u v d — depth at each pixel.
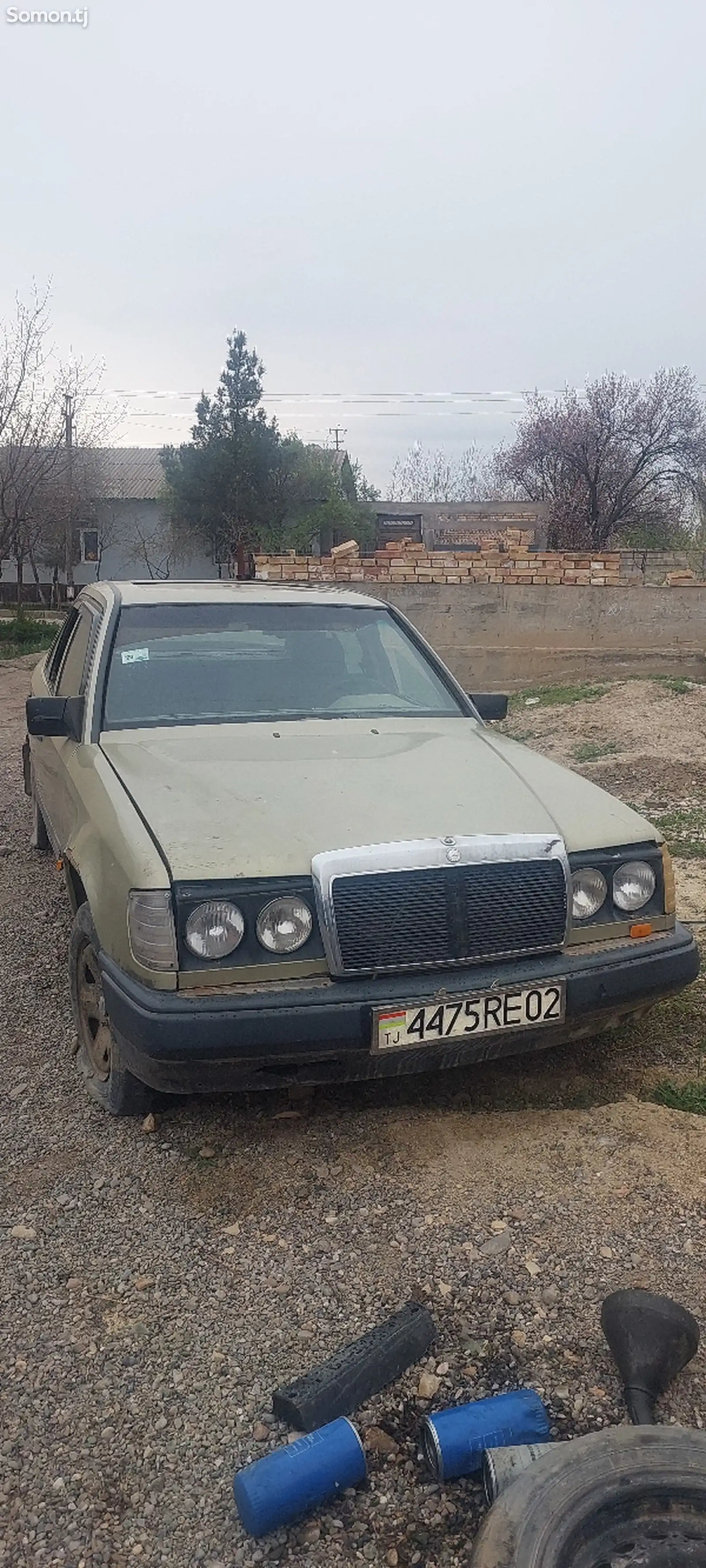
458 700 4.51
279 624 4.50
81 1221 2.89
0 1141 3.29
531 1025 3.03
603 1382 2.32
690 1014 4.09
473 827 3.11
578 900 3.17
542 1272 2.67
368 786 3.35
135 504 41.94
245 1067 2.83
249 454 38.47
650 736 9.09
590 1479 1.87
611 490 32.34
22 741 10.97
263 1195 2.98
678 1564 1.77
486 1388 2.31
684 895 5.39
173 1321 2.53
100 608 4.58
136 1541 1.98
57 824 4.36
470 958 2.99
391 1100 3.48
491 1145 3.21
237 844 2.95
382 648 4.59
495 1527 1.80
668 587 12.49
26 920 5.27
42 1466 2.13
